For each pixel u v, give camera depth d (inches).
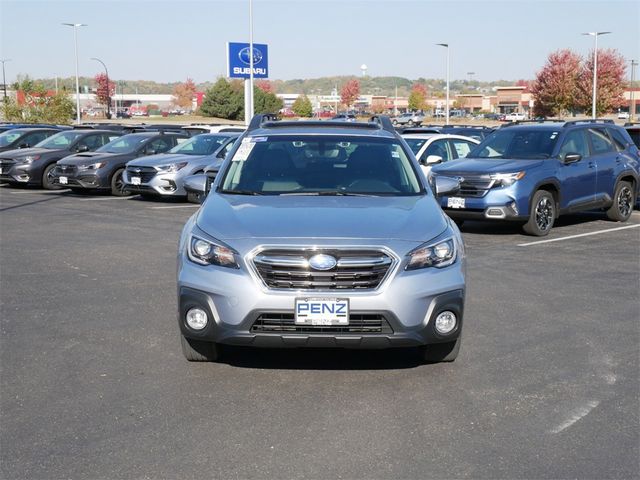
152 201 641.6
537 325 253.8
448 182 247.8
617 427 169.0
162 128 895.1
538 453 155.9
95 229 471.8
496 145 491.5
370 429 167.9
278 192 227.9
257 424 170.4
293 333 184.7
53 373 203.9
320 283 183.9
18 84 2089.1
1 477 144.2
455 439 162.7
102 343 231.0
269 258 185.2
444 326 191.9
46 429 167.0
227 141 657.0
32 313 266.2
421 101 4761.3
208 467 149.0
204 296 188.2
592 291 304.7
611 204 511.8
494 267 354.9
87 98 4131.4
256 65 1604.3
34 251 392.2
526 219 443.2
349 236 188.4
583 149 490.9
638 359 218.1
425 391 191.5
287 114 3425.2
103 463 150.6
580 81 2647.6
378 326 186.4
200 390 191.6
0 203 621.0
